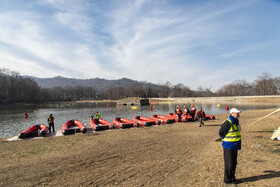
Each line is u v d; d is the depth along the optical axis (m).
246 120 19.52
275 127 12.75
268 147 7.61
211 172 5.43
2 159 8.16
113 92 161.00
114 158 7.71
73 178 5.73
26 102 102.31
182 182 4.95
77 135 14.08
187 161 6.83
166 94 139.62
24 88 107.38
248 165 5.66
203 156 7.34
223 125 4.56
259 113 26.95
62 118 34.59
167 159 7.26
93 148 9.65
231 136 4.46
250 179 4.60
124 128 17.50
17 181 5.65
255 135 10.55
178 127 16.80
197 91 136.75
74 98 154.62
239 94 109.00
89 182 5.36
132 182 5.21
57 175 6.03
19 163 7.50
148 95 139.00
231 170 4.45
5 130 22.94
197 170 5.76
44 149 9.80
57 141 11.87
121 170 6.25
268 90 93.19
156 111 46.97
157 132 14.30
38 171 6.47
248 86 107.75
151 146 9.66
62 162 7.43
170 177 5.39
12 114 43.66
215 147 8.68
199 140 10.80
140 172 5.97
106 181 5.38
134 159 7.47
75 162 7.36
